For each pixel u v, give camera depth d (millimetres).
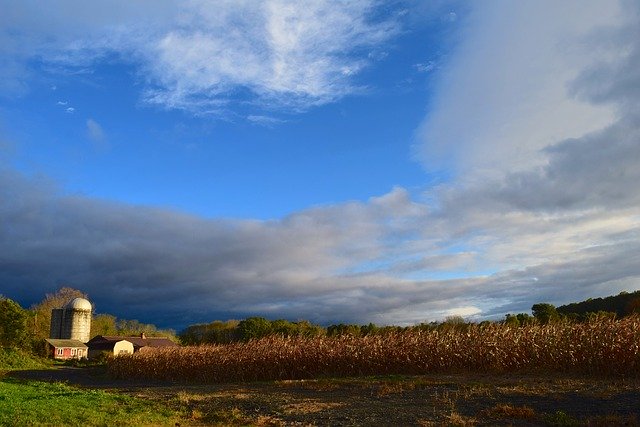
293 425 11555
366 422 11328
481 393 14211
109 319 96250
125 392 20953
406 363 22594
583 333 18969
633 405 11461
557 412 10602
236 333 59312
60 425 10680
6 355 47344
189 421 12258
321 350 25000
